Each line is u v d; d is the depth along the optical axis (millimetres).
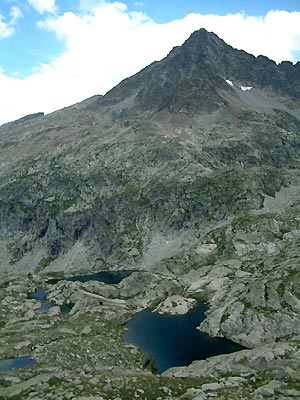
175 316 125375
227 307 114000
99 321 122500
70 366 82938
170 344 102312
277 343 79875
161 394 51375
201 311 126688
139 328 116688
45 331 109625
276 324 99812
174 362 91188
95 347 95625
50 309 138125
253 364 66188
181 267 179000
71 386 51906
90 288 159625
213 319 111938
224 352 95438
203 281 153500
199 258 185375
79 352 91250
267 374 58344
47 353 89750
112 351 95062
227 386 53906
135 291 157125
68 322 121188
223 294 129625
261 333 99125
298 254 140000
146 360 92750
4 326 120812
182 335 108500
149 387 52719
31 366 81938
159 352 97312
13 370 76625
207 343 101750
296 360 64688
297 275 113812
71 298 151500
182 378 59062
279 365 63469
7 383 66125
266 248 185625
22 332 110250
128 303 142500
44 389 52000
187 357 93625
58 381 54562
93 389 50312
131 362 90812
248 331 102000
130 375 58219
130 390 51031
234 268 159125
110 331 113688
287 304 104312
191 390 52250
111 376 56562
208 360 76250
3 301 151625
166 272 176000
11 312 137125
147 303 143125
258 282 115500
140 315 130000
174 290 153750
